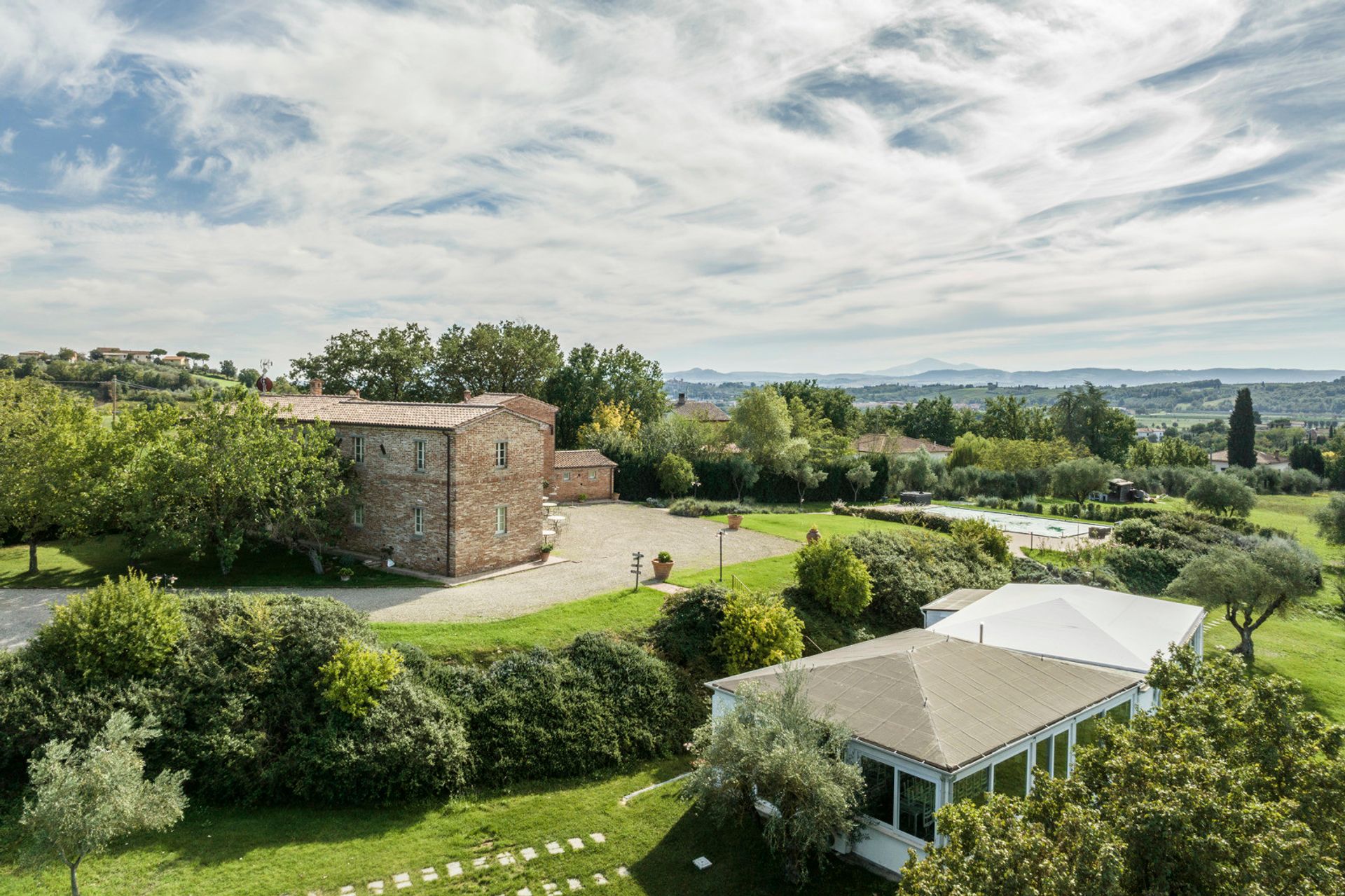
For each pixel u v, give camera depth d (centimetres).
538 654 2459
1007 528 5869
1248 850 891
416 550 3434
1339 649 3812
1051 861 889
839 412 11088
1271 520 7438
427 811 1969
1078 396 10894
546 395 7881
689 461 6819
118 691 1958
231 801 1928
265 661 2134
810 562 3347
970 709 1777
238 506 3234
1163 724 1203
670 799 2064
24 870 1429
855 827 1653
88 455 3222
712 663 2697
